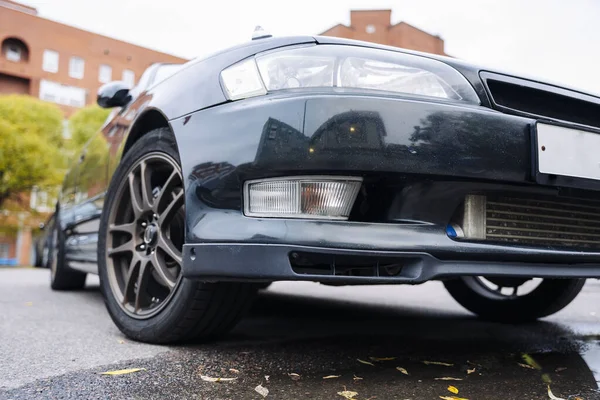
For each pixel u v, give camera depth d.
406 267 1.37
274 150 1.37
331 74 1.46
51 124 24.64
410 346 1.87
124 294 1.89
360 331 2.17
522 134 1.44
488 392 1.32
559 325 2.38
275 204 1.38
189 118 1.62
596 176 1.52
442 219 1.41
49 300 3.14
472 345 1.90
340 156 1.33
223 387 1.33
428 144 1.36
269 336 2.02
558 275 1.50
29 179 22.92
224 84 1.59
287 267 1.32
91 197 2.88
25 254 28.77
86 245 2.86
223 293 1.64
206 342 1.85
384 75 1.47
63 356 1.62
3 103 23.73
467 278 2.61
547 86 1.61
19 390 1.29
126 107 2.54
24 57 32.25
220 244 1.41
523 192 1.48
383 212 1.43
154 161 1.88
